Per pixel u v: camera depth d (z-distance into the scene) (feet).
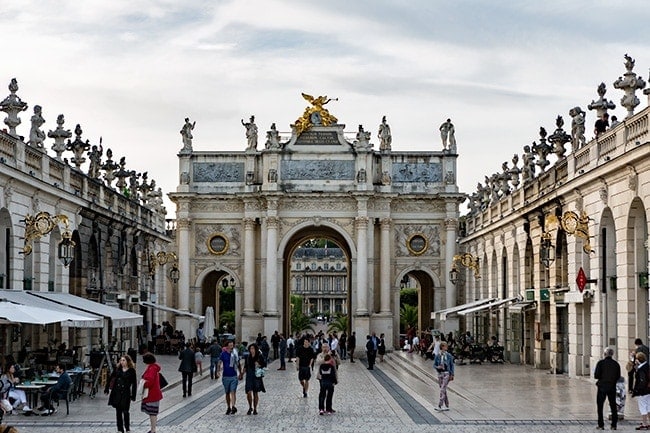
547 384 148.56
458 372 179.93
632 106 133.49
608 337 145.59
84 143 193.16
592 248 149.18
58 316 119.14
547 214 176.86
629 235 132.57
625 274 132.98
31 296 144.87
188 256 294.25
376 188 293.64
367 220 289.74
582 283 150.30
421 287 320.70
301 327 514.27
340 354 274.98
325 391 116.67
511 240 213.87
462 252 301.84
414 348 278.46
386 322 290.15
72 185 181.16
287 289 312.91
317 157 292.81
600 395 96.32
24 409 112.37
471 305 231.50
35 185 151.43
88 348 191.42
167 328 274.98
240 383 174.50
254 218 293.23
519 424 100.83
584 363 157.58
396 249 296.71
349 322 304.71
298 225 292.40
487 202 264.72
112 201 213.46
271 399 139.85
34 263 159.12
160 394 95.30
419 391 151.64
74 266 184.55
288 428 101.96
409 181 296.71
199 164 297.53
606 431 94.58
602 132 148.15
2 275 143.33
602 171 138.00
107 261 210.59
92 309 151.02
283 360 224.53
